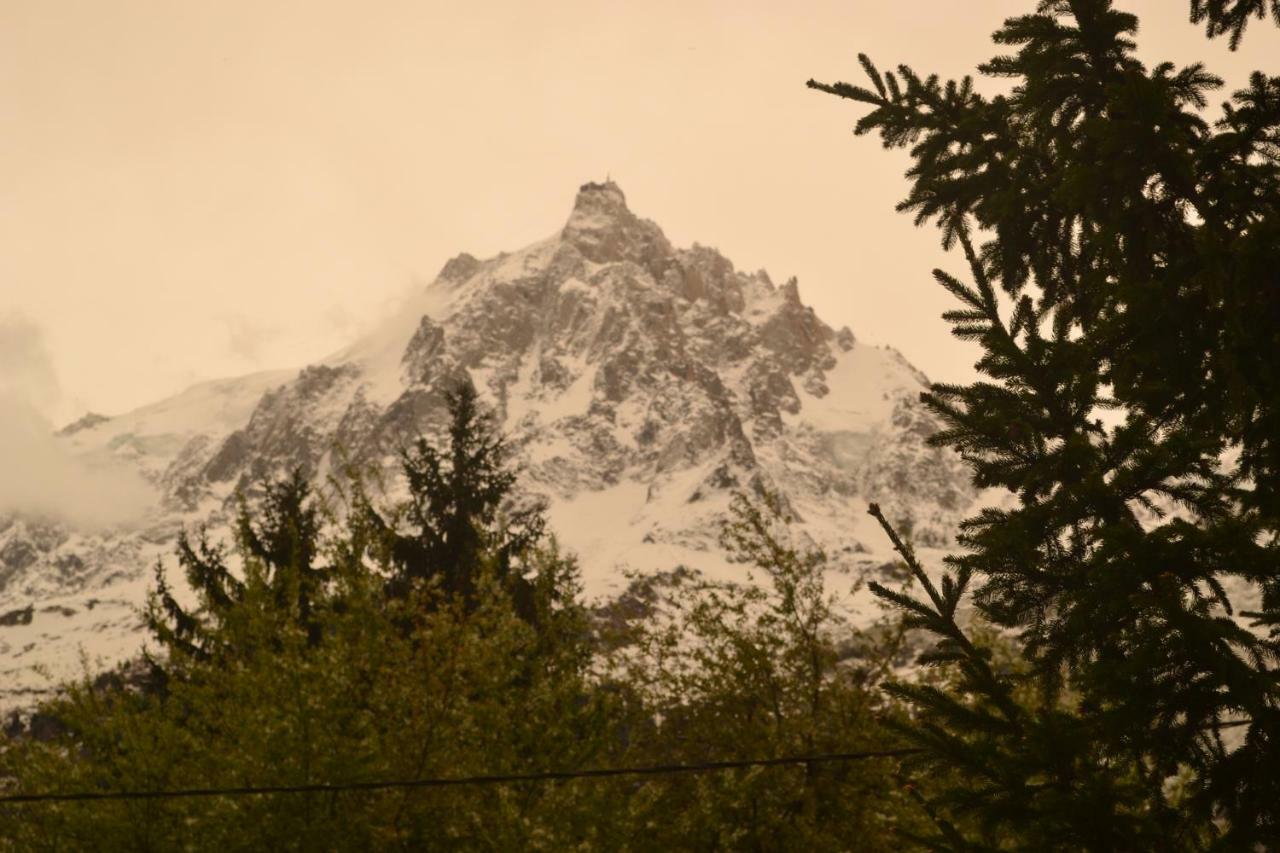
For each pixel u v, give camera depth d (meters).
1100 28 22.11
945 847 16.80
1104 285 19.70
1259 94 19.34
